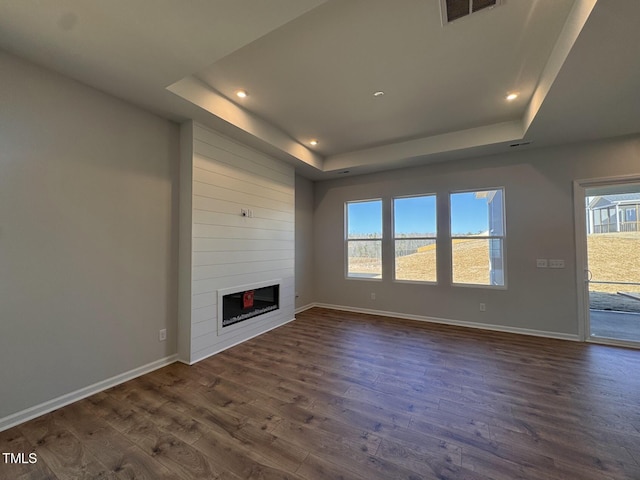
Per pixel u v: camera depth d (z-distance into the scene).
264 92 2.93
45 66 2.15
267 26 1.79
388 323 4.55
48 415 2.09
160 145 2.97
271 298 4.34
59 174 2.23
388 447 1.74
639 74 2.23
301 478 1.51
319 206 5.82
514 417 2.04
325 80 2.71
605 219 3.60
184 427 1.95
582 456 1.66
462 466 1.59
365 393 2.39
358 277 5.42
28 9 1.61
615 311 3.55
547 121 3.06
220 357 3.19
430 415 2.07
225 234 3.48
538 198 3.91
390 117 3.50
